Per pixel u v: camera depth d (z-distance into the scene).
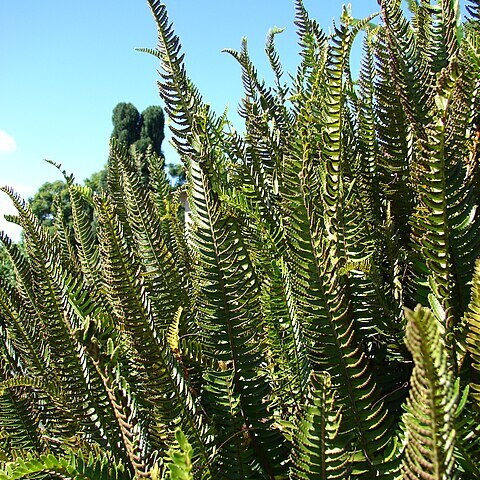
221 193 1.49
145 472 1.12
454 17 1.72
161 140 40.34
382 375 1.28
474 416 1.06
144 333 1.25
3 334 1.97
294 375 1.35
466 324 1.09
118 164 2.20
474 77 1.36
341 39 1.22
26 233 1.52
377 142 1.74
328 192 1.29
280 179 1.73
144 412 1.40
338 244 1.27
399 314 1.30
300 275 1.16
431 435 0.82
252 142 1.90
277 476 1.26
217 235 1.30
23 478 1.22
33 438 1.72
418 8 1.95
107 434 1.41
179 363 1.35
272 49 2.31
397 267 1.42
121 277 1.27
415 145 1.55
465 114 1.38
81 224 2.23
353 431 1.12
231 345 1.31
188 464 0.92
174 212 2.44
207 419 1.31
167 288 1.68
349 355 1.11
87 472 1.13
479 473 1.02
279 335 1.36
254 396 1.29
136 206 1.72
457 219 1.15
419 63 1.68
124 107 40.41
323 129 1.30
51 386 1.46
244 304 1.31
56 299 1.46
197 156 1.41
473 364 1.05
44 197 28.47
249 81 2.15
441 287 1.15
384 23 1.56
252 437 1.28
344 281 1.26
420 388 0.80
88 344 1.15
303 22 2.07
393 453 1.10
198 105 1.70
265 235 1.50
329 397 1.07
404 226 1.63
